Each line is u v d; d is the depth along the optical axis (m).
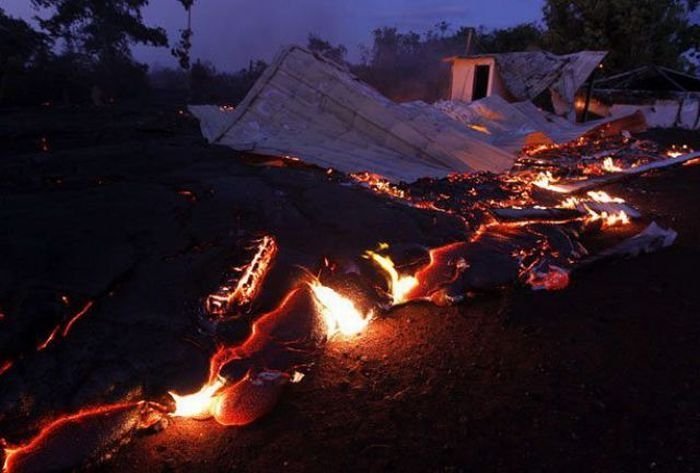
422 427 3.20
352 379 3.68
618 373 3.79
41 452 2.68
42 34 28.89
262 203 5.68
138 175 6.83
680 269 5.79
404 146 8.64
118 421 2.94
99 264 3.98
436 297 4.85
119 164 7.46
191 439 3.06
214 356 3.45
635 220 7.75
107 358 3.15
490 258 5.34
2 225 4.57
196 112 9.24
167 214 5.14
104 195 5.61
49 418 2.81
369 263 4.83
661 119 22.25
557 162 11.62
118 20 34.50
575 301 4.96
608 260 5.95
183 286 3.89
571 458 2.95
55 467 2.65
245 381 3.39
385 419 3.27
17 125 14.97
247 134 8.48
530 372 3.80
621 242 6.61
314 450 3.00
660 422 3.25
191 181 6.31
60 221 4.75
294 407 3.37
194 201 5.62
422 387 3.61
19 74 26.66
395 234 5.41
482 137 11.05
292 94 8.97
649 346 4.14
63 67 29.81
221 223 5.10
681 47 28.58
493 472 2.84
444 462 2.91
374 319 4.52
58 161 7.71
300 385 3.59
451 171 8.22
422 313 4.69
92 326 3.36
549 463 2.91
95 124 15.45
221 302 3.77
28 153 9.95
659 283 5.38
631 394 3.54
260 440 3.07
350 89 8.93
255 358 3.58
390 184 7.55
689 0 27.89
